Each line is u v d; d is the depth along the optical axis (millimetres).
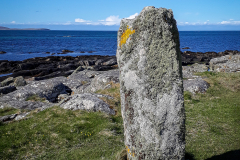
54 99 12008
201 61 35531
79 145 6043
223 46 66500
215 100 9094
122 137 6438
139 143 3645
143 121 3607
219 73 13375
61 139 6324
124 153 4523
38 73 27094
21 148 5922
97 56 42031
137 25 3652
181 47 64812
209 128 6676
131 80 3742
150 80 3568
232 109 7984
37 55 47875
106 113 7988
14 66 31578
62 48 63812
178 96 3484
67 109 8172
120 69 3914
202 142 5887
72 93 13430
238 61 17016
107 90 10938
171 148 3490
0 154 5602
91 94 9492
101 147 5852
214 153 5336
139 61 3645
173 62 3488
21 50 56531
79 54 51062
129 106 3777
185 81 11656
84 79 15578
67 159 5383
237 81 10844
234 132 6344
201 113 7859
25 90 11508
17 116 8156
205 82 10812
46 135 6535
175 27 3646
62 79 15125
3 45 68812
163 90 3500
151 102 3547
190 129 6691
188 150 5516
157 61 3531
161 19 3492
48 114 7922
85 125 7109
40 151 5797
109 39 113812
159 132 3475
